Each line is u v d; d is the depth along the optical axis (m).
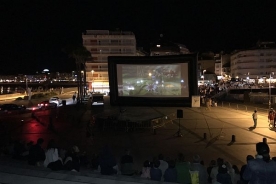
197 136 23.91
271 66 121.25
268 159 6.02
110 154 10.97
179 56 34.00
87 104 53.34
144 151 19.12
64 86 147.25
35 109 43.97
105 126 27.72
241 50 127.06
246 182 8.99
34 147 11.45
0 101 64.06
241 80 121.25
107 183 7.54
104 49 94.38
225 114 37.16
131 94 36.41
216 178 9.33
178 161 12.20
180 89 34.53
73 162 10.75
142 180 7.88
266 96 54.47
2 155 13.91
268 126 27.81
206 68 157.88
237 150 19.12
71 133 25.55
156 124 29.05
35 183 7.54
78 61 68.50
